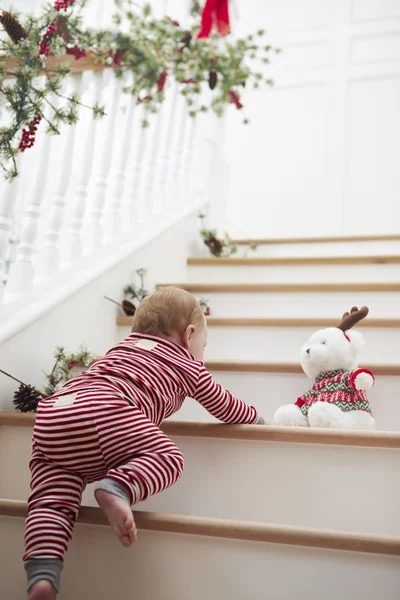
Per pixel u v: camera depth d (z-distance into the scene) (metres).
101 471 1.06
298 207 3.92
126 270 2.09
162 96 2.18
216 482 1.24
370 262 2.34
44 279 1.72
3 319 1.52
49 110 1.70
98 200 2.03
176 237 2.55
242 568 1.00
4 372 1.42
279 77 4.10
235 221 4.00
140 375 1.16
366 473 1.15
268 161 4.03
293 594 0.97
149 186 2.40
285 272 2.45
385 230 3.75
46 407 1.09
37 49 1.49
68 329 1.73
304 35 4.11
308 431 1.18
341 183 3.88
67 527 0.99
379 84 3.93
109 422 1.04
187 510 1.24
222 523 1.01
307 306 2.11
